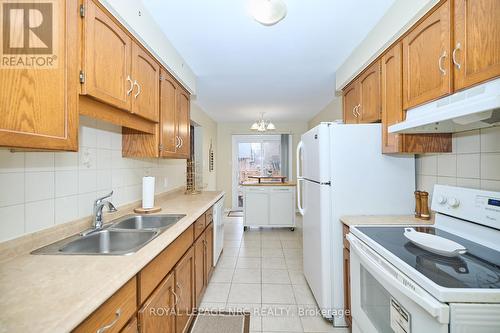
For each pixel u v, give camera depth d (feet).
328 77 9.72
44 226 4.07
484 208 4.14
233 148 20.86
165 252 4.33
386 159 6.16
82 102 3.66
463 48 3.62
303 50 7.39
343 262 6.03
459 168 5.18
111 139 6.06
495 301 2.62
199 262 6.78
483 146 4.67
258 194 14.79
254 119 19.24
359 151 6.15
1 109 2.45
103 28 3.96
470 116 3.73
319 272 6.36
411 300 3.10
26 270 3.04
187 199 8.96
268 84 10.59
